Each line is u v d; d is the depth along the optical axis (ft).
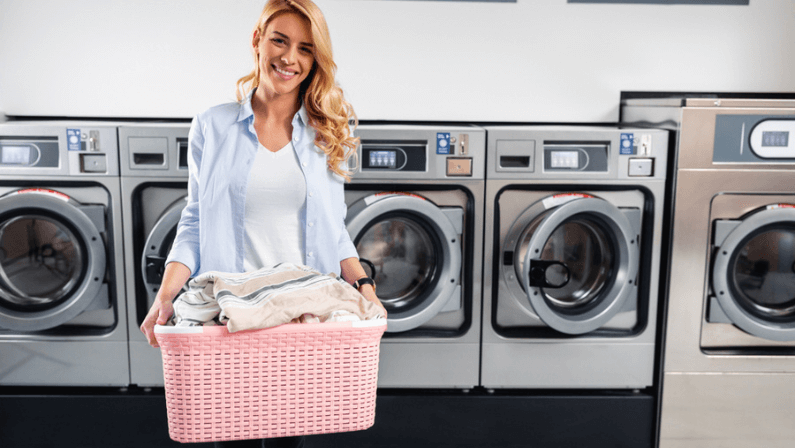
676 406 8.14
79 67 9.24
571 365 8.23
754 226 7.68
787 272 8.25
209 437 3.84
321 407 3.95
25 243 7.97
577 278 8.46
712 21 9.53
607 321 8.16
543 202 7.90
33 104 9.29
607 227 8.07
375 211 7.59
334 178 5.18
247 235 4.85
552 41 9.53
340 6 9.30
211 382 3.78
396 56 9.48
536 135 7.79
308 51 4.65
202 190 4.83
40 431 7.91
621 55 9.61
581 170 7.88
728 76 9.73
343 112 5.12
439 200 8.13
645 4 9.46
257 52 4.91
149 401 7.88
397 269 8.35
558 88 9.68
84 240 7.72
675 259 7.89
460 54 9.52
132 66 9.29
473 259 8.01
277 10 4.50
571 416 8.18
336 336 3.85
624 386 8.32
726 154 7.66
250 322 3.65
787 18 9.57
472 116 9.70
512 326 8.36
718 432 8.19
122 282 7.86
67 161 7.62
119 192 7.70
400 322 7.84
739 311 7.89
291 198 4.87
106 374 8.01
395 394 8.12
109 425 7.91
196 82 9.39
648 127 8.68
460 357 8.19
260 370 3.82
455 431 8.16
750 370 8.05
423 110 9.65
